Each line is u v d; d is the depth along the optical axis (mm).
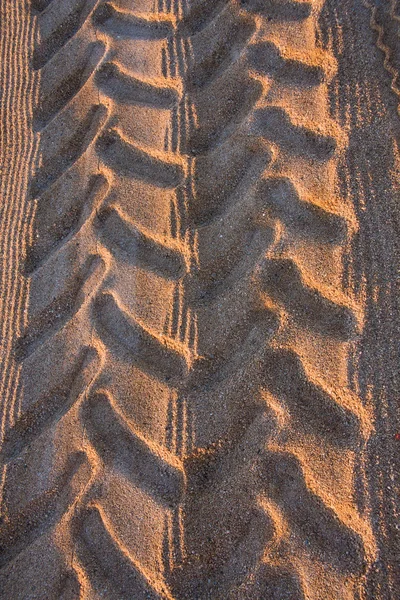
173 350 2289
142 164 2469
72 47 2662
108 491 2217
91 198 2469
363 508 2109
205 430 2223
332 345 2211
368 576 2076
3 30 2773
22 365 2381
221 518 2164
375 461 2129
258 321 2268
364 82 2385
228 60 2516
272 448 2176
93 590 2164
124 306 2344
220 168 2422
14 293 2447
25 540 2244
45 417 2324
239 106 2461
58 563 2197
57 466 2264
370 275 2240
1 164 2596
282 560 2113
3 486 2289
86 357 2330
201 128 2473
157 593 2141
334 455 2146
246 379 2234
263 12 2516
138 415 2254
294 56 2441
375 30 2420
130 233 2404
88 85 2590
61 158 2557
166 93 2525
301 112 2393
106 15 2660
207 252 2357
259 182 2367
